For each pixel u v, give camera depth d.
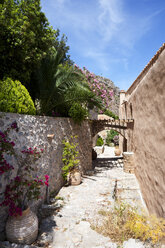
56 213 4.16
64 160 6.47
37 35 5.55
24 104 4.14
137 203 5.10
